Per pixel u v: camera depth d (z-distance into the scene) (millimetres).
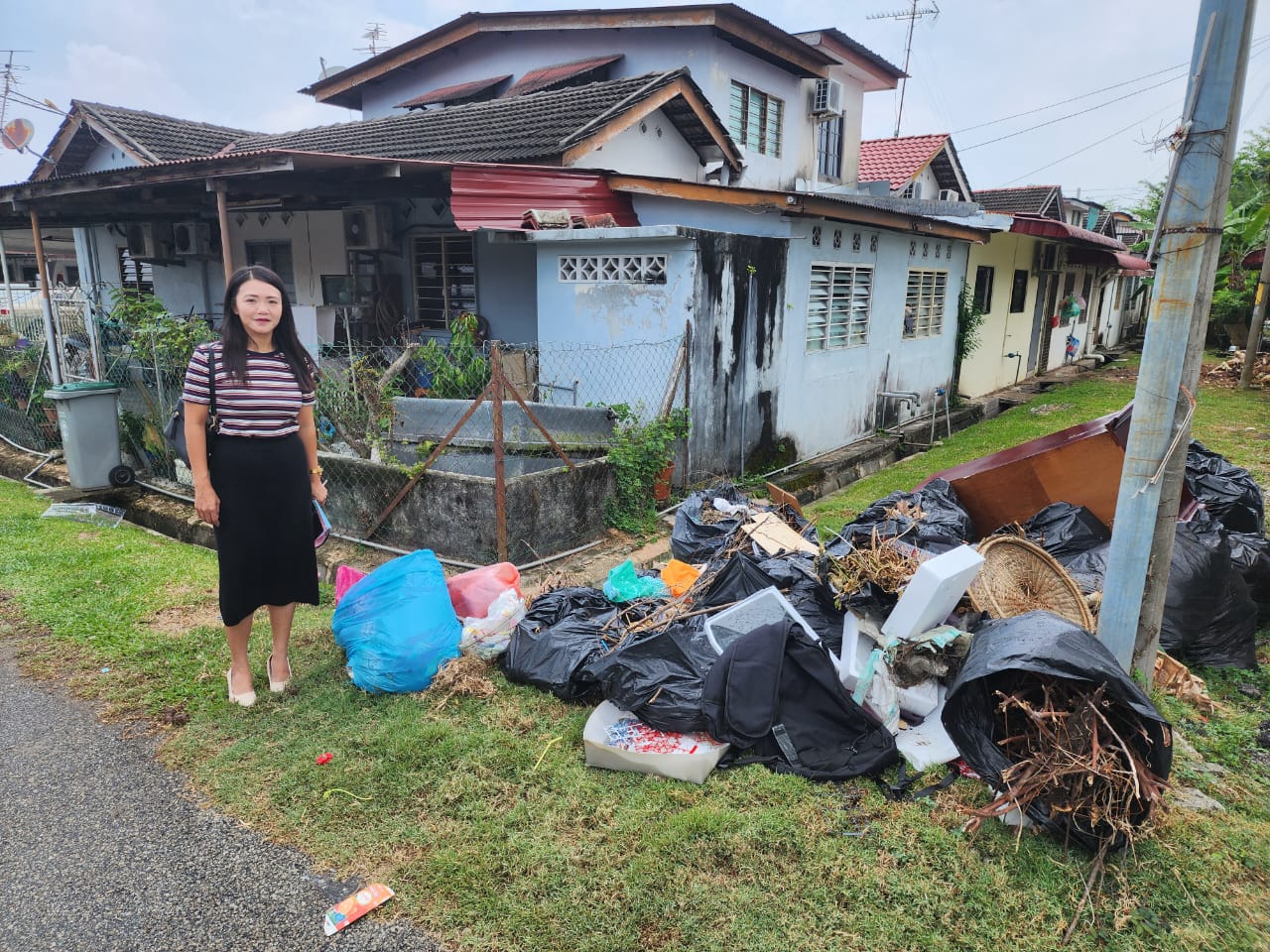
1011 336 16203
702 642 3482
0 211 9023
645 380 6992
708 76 11688
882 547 3717
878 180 16234
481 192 6781
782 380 8383
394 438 6273
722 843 2691
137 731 3434
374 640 3668
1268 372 15219
